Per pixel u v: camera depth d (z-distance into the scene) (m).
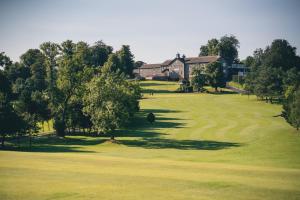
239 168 38.62
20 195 24.33
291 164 51.16
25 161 39.69
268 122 102.88
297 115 80.50
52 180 28.91
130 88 111.12
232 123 103.19
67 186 26.83
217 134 88.00
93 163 39.53
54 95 95.38
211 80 183.50
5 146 77.19
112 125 80.38
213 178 30.95
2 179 29.02
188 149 70.31
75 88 96.50
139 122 109.75
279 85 148.00
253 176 32.72
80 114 95.50
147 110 132.38
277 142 74.56
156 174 32.53
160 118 115.69
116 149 71.31
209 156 60.72
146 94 175.75
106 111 79.81
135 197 24.08
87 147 75.06
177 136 87.38
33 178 29.55
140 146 75.50
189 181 29.34
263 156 59.88
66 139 87.81
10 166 35.41
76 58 99.88
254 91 150.88
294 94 89.88
